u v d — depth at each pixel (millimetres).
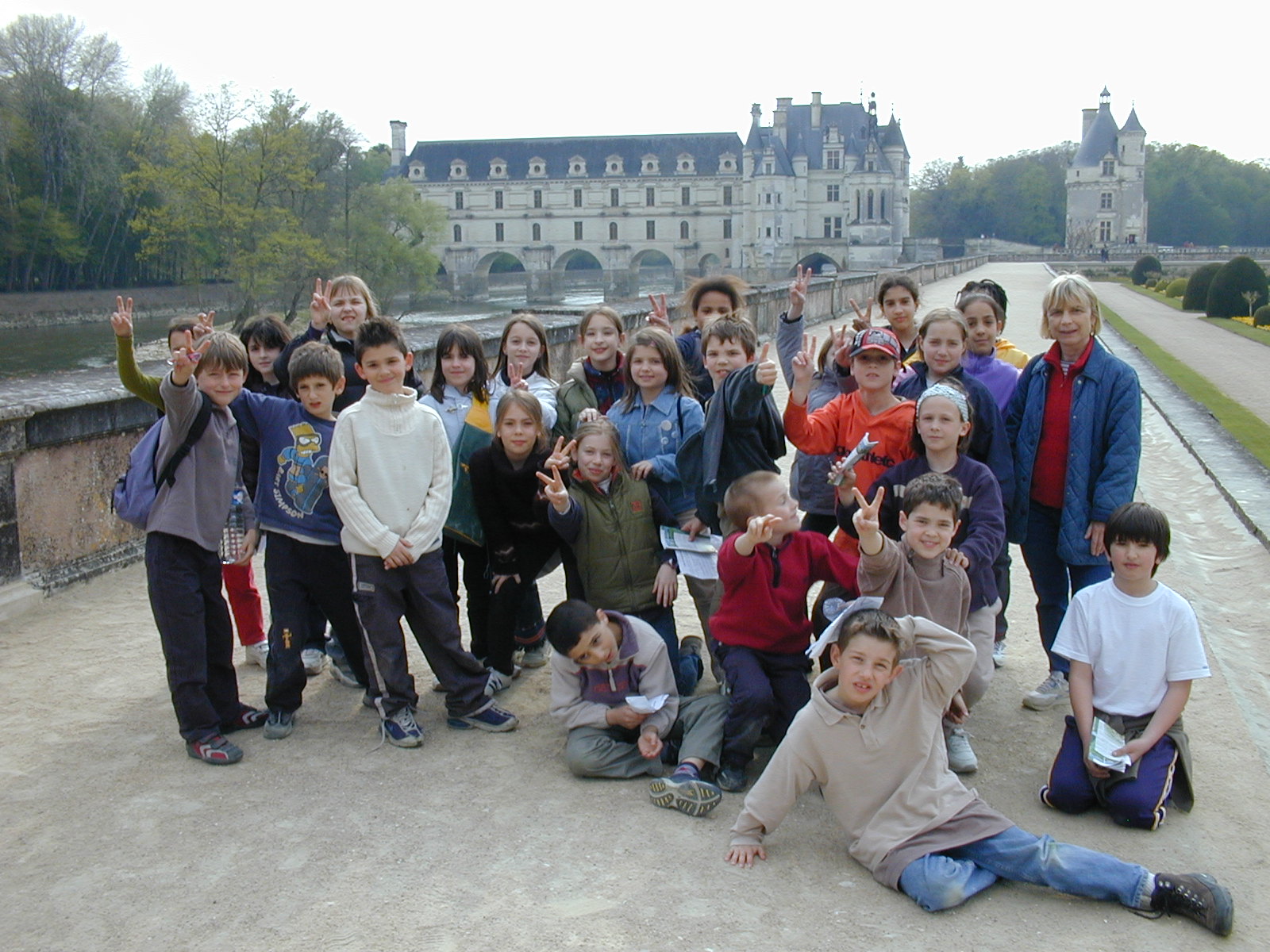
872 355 4691
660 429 5137
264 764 4328
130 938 3143
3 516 6051
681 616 6191
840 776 3570
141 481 4367
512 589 4996
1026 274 58281
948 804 3498
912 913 3287
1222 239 126062
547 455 4953
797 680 4363
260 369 5742
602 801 4020
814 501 5043
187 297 71312
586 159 115812
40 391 6535
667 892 3389
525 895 3363
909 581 4059
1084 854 3357
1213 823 3855
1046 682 4961
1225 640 5781
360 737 4621
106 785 4117
